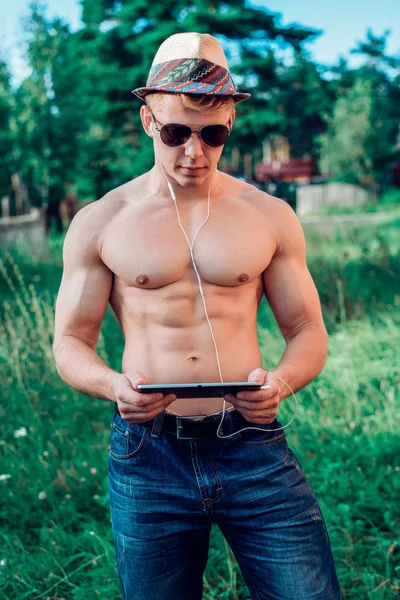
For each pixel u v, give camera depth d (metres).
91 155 32.44
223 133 1.88
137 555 1.90
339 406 4.63
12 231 14.67
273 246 2.04
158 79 1.88
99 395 1.95
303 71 50.44
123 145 33.62
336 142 38.09
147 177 2.11
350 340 5.80
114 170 32.56
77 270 2.05
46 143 31.34
